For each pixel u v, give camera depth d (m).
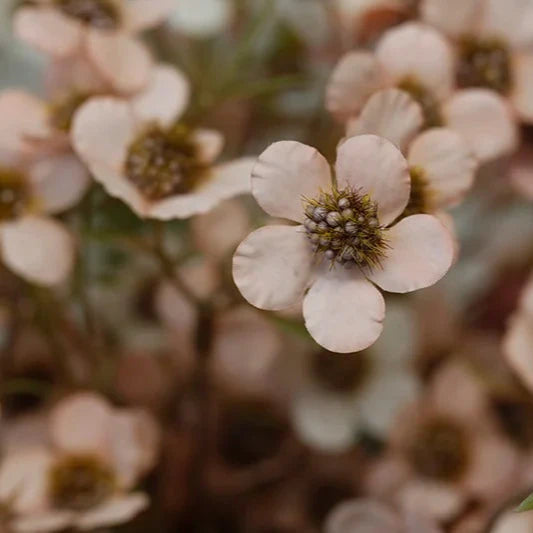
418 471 0.72
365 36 0.73
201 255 0.72
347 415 0.73
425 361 0.75
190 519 0.73
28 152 0.69
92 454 0.70
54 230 0.68
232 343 0.73
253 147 0.77
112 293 0.75
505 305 0.77
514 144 0.68
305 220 0.64
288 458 0.74
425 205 0.65
